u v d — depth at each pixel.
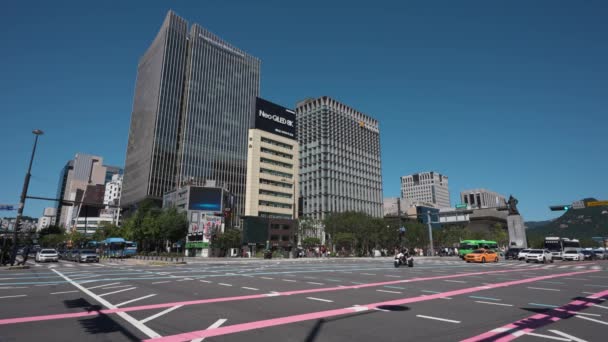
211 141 124.06
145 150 116.31
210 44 131.25
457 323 8.36
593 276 21.33
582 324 8.29
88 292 13.48
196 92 123.56
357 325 8.12
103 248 60.25
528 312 9.74
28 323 8.23
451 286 15.77
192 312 9.54
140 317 8.88
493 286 15.80
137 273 22.98
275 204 114.50
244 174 131.00
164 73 117.62
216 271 25.09
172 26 122.38
